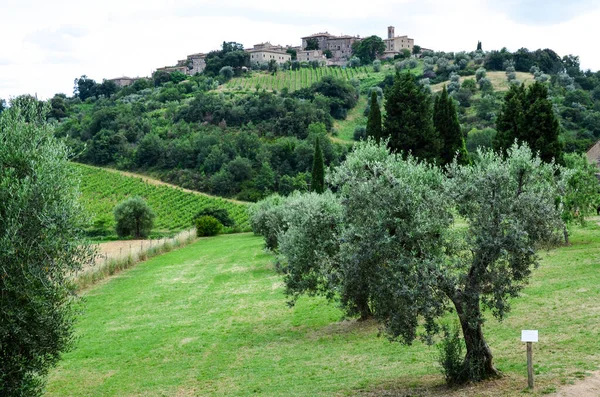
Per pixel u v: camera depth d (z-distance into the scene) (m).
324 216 22.91
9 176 12.33
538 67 163.25
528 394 12.61
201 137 127.50
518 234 12.75
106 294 36.50
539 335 17.72
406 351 18.77
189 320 28.05
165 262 50.00
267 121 144.62
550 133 36.28
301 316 26.58
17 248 11.79
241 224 89.88
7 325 11.73
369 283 14.20
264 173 108.50
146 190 112.50
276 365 19.31
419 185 14.85
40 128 13.59
